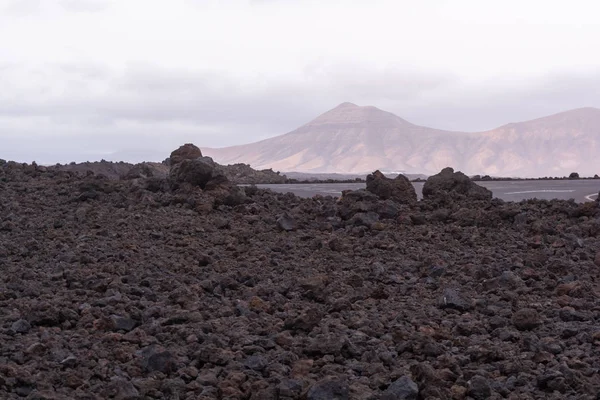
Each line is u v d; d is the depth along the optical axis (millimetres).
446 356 7234
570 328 8664
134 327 8602
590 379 6859
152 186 21391
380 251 14609
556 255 14320
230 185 20531
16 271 11836
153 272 11781
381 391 6508
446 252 14617
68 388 6344
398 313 9578
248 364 7070
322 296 10367
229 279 11133
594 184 37344
